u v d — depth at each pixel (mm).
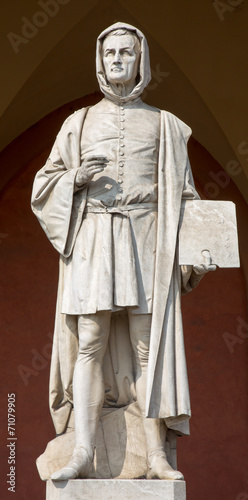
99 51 8094
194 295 13531
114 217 7574
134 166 7688
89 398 7418
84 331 7441
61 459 7684
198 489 12555
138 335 7496
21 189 13805
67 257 7621
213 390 13062
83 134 7918
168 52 12891
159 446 7422
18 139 13891
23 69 12820
